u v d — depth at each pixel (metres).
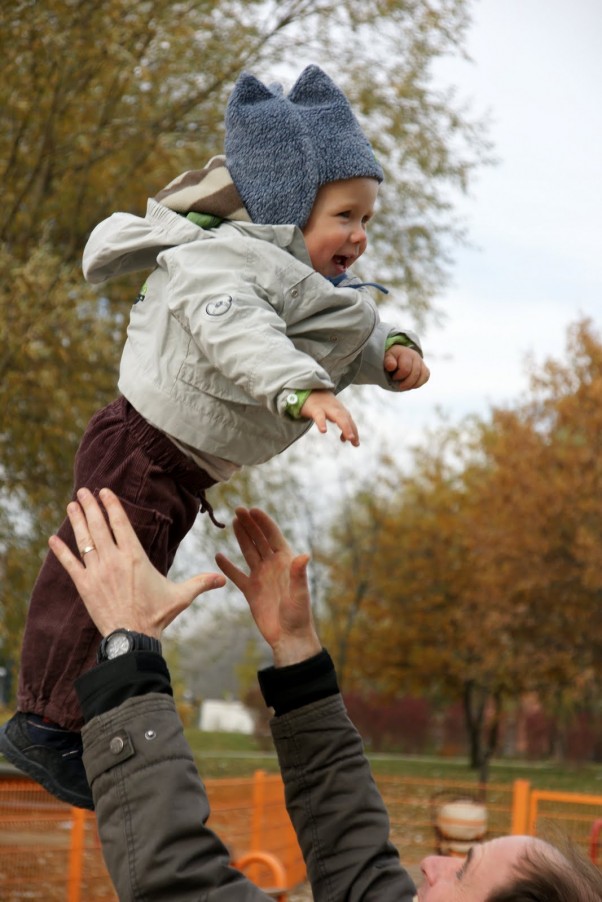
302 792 1.88
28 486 10.22
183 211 1.84
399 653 24.91
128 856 1.36
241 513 2.01
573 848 1.56
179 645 12.24
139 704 1.42
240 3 11.41
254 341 1.62
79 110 10.52
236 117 1.86
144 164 11.02
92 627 1.74
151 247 1.84
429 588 24.77
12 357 8.75
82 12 9.91
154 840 1.36
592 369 21.19
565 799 8.86
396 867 1.84
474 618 22.55
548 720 32.84
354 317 1.83
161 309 1.81
